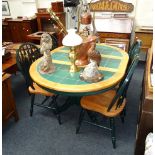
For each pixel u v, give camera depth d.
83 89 1.44
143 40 3.20
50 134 1.98
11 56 2.56
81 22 1.90
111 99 1.80
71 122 2.14
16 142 1.90
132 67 1.50
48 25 3.91
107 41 3.46
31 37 3.68
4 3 4.35
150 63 1.71
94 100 1.79
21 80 3.19
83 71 1.63
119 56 2.01
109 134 1.95
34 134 2.00
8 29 4.15
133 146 1.80
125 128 2.03
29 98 2.66
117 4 3.42
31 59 2.21
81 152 1.76
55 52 2.22
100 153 1.74
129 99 2.52
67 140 1.90
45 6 4.09
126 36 3.38
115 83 1.52
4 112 1.98
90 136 1.94
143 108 1.35
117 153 1.74
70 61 1.84
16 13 4.39
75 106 2.40
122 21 3.32
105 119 2.12
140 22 3.55
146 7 3.39
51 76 1.65
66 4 3.33
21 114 2.31
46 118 2.23
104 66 1.78
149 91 1.35
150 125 1.38
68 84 1.51
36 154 1.76
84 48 1.68
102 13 3.52
